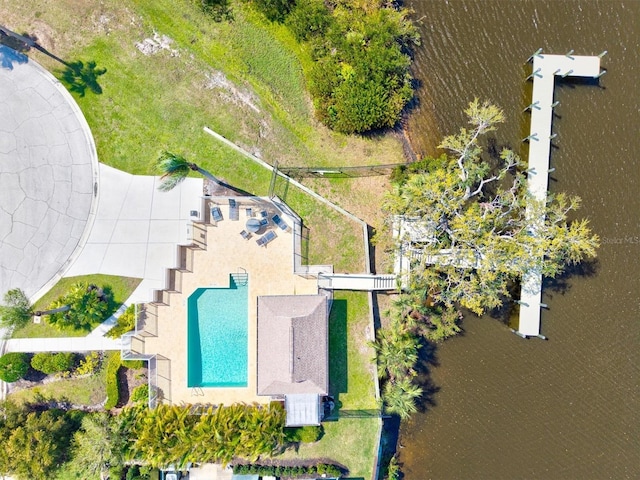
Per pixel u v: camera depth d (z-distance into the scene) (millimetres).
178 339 29875
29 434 27500
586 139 31984
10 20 29594
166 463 27719
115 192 29797
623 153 31969
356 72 29656
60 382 29984
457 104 31656
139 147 29906
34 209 29672
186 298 29859
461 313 31734
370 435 30172
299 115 30703
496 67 31750
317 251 30266
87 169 29781
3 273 29719
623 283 32031
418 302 29531
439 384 31812
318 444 30125
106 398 30047
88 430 27812
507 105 31844
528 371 31969
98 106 29812
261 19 30766
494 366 31844
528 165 31656
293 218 30062
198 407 29734
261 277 30016
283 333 27766
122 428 28547
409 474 31844
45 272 29734
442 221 28531
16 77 29578
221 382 30172
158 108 30000
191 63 30266
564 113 31938
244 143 30281
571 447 31969
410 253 29156
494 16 31750
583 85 31922
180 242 30000
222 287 29938
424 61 31578
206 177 30031
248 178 30219
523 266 27938
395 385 29891
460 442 31891
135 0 30062
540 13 31781
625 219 31984
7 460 27203
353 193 30672
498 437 31953
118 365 29688
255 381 29891
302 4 29922
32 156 29672
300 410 28656
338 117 30156
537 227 28500
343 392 30062
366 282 30016
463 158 29250
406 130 31406
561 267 29281
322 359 28234
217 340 30250
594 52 31844
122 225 29828
